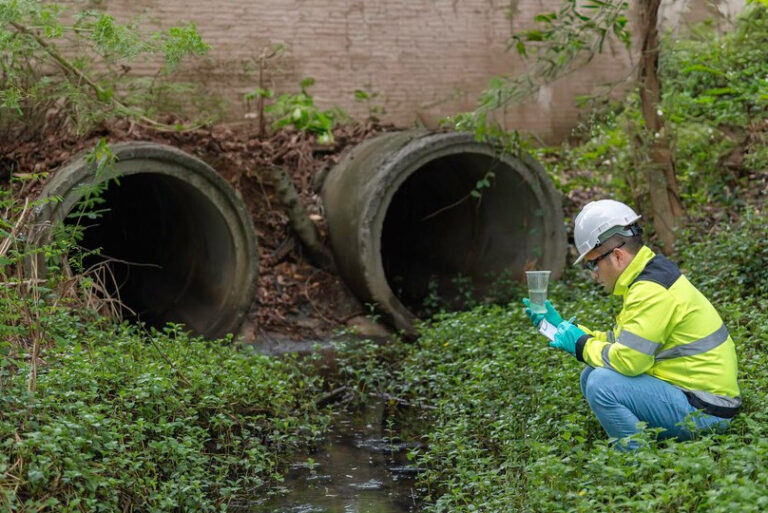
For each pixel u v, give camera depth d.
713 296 8.36
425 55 14.34
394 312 10.41
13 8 7.64
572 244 11.70
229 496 5.83
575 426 5.40
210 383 7.02
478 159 11.05
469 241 11.95
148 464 5.50
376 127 12.41
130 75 11.44
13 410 5.36
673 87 11.00
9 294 5.84
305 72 13.66
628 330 5.13
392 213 13.06
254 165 11.07
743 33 11.66
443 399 7.57
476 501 5.38
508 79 10.27
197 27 12.82
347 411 8.02
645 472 4.66
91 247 11.76
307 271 10.90
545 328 5.54
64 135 9.98
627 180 11.06
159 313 10.67
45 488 4.91
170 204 10.64
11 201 6.24
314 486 6.18
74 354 6.46
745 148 11.15
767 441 4.59
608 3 9.66
